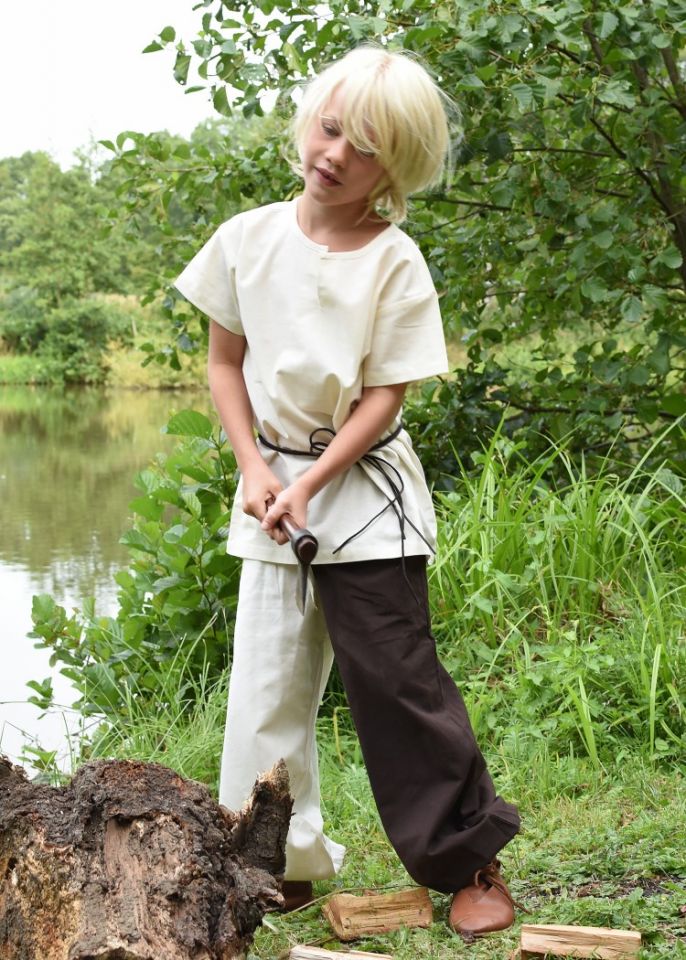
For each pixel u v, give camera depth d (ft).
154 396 93.56
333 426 7.72
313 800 8.14
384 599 7.59
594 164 17.02
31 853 6.21
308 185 7.49
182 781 6.63
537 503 15.42
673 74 17.17
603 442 18.25
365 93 7.12
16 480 38.86
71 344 112.47
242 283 7.75
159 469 15.55
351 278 7.50
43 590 21.93
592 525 14.40
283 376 7.61
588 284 15.69
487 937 7.46
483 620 13.34
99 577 23.09
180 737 11.80
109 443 51.96
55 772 12.01
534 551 14.06
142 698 13.48
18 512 31.73
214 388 8.04
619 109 16.21
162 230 18.51
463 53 14.19
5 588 22.11
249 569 8.02
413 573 7.77
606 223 15.78
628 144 16.46
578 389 17.98
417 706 7.59
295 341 7.57
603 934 7.02
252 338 7.76
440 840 7.52
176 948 5.77
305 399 7.63
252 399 7.89
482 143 15.15
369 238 7.61
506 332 19.61
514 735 10.94
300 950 6.97
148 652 14.07
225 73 15.57
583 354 17.62
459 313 18.44
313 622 7.97
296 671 7.92
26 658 17.81
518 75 14.44
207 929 5.98
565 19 14.48
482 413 18.06
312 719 8.13
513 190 15.85
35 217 124.88
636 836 8.86
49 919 6.08
